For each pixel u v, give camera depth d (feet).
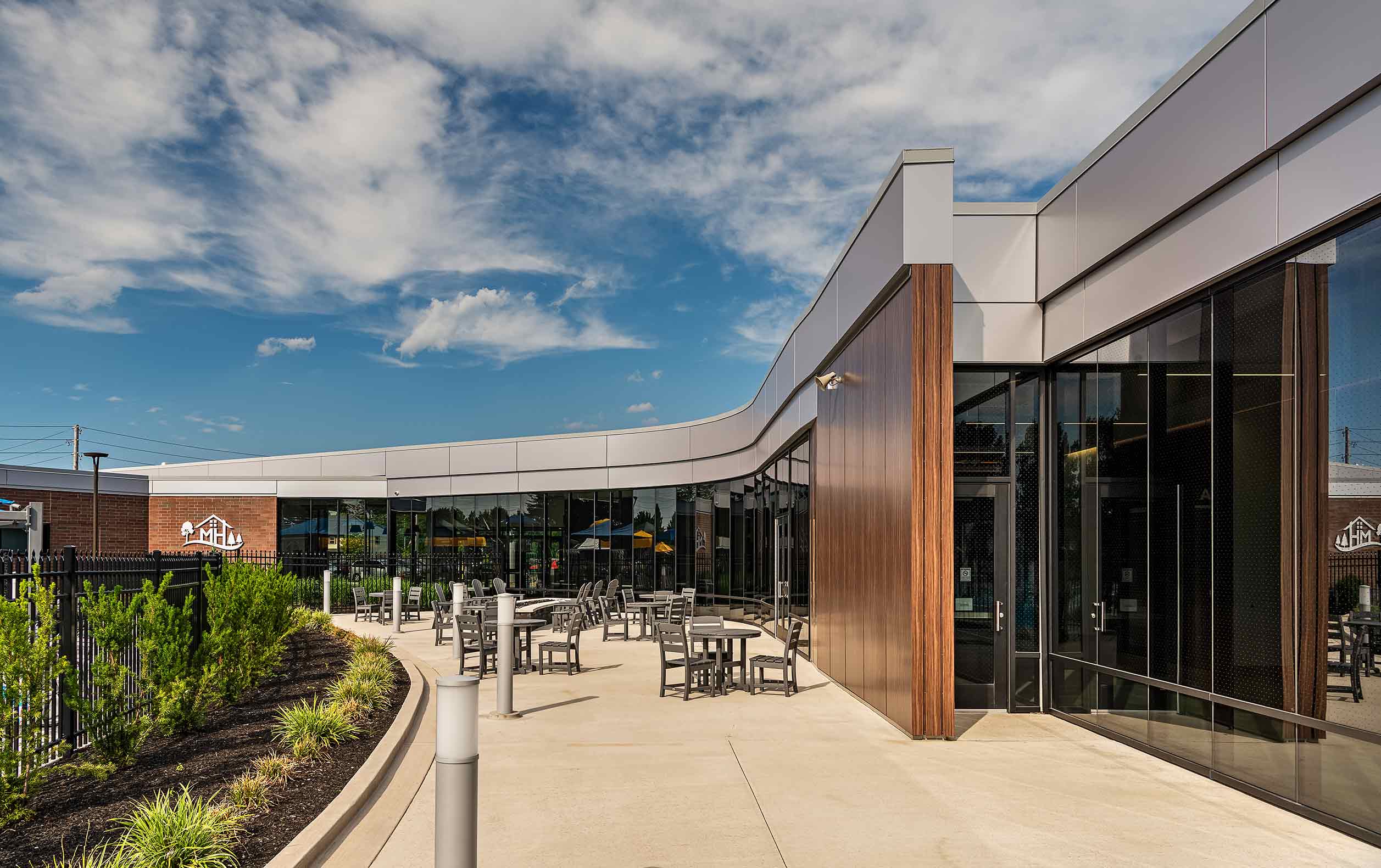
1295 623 21.67
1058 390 34.37
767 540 67.87
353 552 105.50
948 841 19.65
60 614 26.40
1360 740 19.61
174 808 19.90
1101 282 30.17
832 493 43.39
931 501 29.58
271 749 26.25
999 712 34.60
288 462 111.04
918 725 29.63
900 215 30.01
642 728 31.63
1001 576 35.01
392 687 38.06
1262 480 22.91
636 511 90.63
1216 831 20.34
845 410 40.19
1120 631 29.60
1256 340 23.15
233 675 34.06
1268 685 22.57
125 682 28.50
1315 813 20.98
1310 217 20.72
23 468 98.07
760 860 18.47
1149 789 23.81
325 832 18.88
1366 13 18.75
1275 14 21.50
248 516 107.34
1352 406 19.89
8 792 19.72
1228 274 23.89
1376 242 19.30
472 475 100.99
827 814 21.54
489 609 63.77
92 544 103.60
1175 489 26.71
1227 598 24.22
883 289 32.17
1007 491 35.17
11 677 20.15
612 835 20.08
